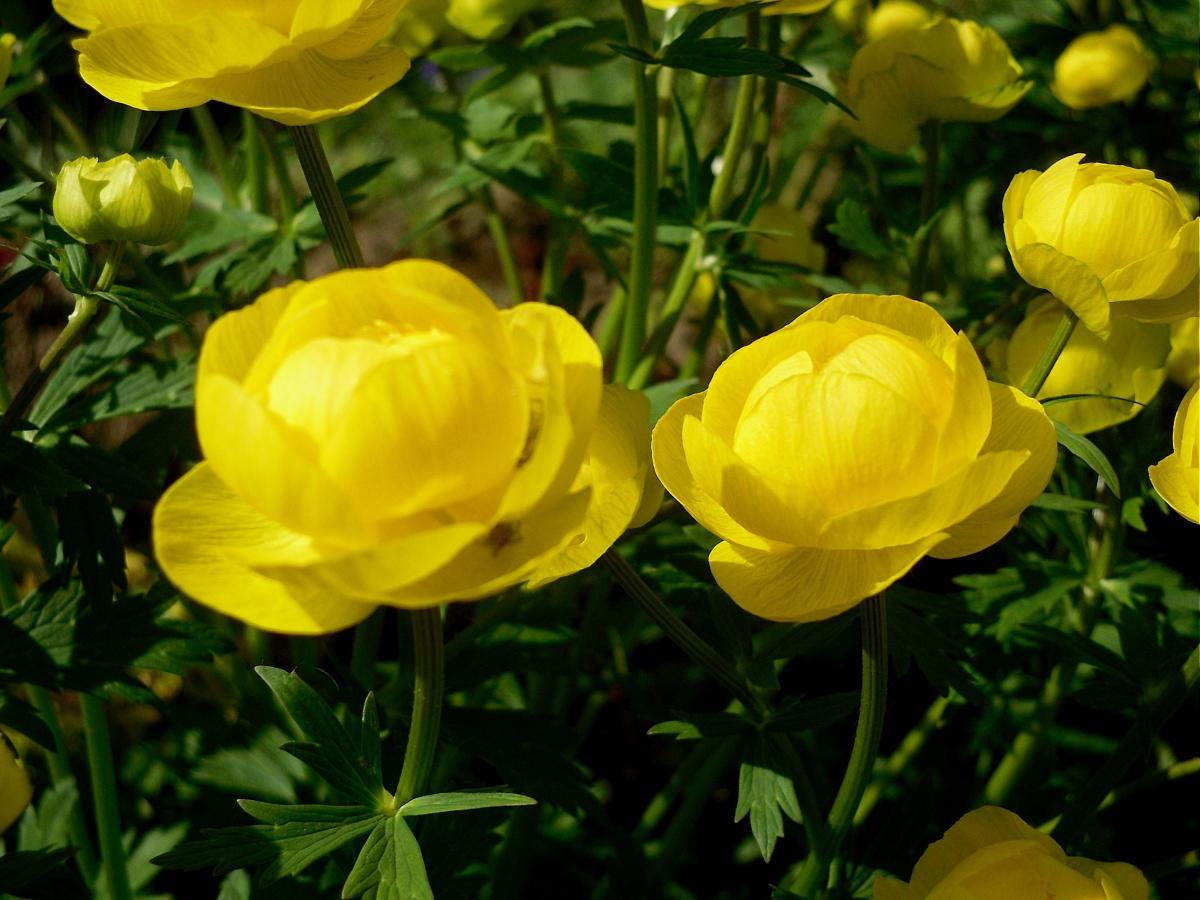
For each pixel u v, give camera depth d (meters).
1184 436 0.35
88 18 0.37
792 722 0.37
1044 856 0.34
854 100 0.45
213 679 0.52
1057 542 0.51
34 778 0.46
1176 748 0.49
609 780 0.53
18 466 0.38
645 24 0.41
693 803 0.45
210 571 0.30
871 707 0.35
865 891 0.40
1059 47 0.56
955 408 0.31
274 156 0.47
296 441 0.29
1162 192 0.37
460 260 0.81
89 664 0.39
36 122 0.51
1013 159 0.56
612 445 0.33
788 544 0.32
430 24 0.51
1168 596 0.45
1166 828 0.48
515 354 0.30
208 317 0.47
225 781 0.45
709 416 0.33
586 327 0.50
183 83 0.35
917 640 0.40
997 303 0.49
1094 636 0.47
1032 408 0.33
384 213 0.84
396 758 0.41
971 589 0.46
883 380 0.32
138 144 0.47
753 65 0.40
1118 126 0.55
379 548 0.28
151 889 0.47
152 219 0.36
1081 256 0.37
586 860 0.51
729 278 0.47
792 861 0.49
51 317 0.54
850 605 0.32
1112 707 0.39
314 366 0.29
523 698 0.49
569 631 0.44
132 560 0.52
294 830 0.35
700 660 0.36
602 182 0.46
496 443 0.29
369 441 0.29
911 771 0.50
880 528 0.31
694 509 0.33
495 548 0.30
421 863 0.34
